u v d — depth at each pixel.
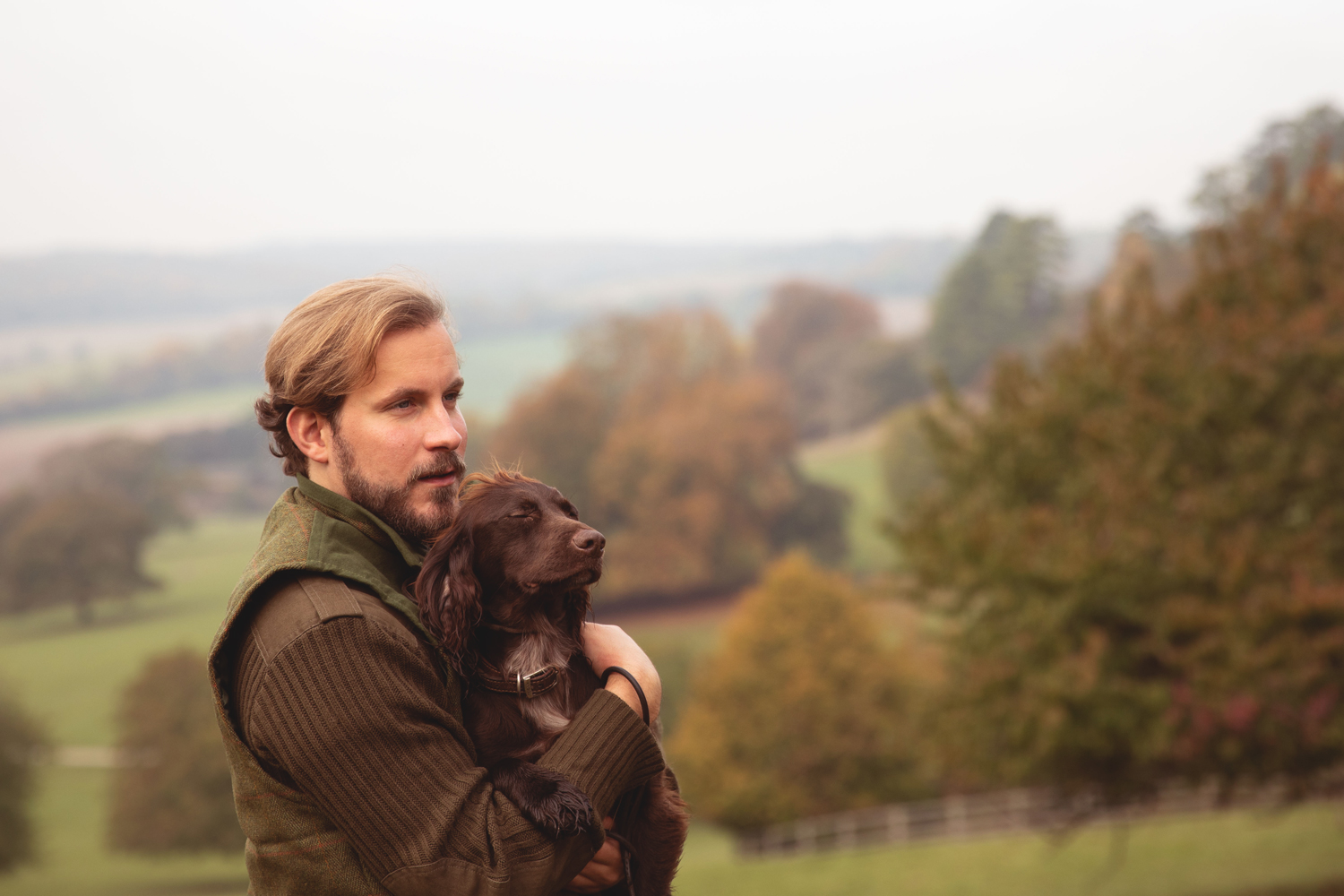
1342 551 11.08
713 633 63.19
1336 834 17.30
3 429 120.75
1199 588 10.61
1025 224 94.00
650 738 2.01
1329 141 12.40
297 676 1.71
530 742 2.08
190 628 66.31
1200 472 11.40
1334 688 10.04
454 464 2.08
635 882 2.14
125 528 68.69
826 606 31.80
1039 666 10.77
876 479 86.56
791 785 30.69
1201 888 15.02
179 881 33.91
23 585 66.75
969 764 12.38
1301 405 11.04
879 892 17.61
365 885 1.74
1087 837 19.64
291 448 2.08
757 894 18.42
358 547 1.96
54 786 43.09
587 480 70.69
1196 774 11.71
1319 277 11.89
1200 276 12.68
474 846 1.71
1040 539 11.26
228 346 142.25
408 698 1.77
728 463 69.00
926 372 95.50
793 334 111.44
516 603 2.18
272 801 1.77
